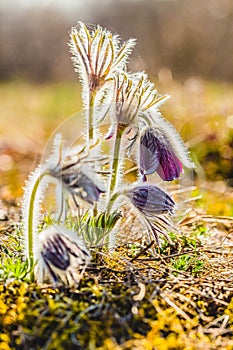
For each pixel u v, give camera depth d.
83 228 0.67
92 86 0.66
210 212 0.90
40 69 2.89
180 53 2.38
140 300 0.64
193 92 1.52
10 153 1.28
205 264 0.72
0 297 0.63
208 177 1.10
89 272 0.67
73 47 0.66
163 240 0.74
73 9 2.74
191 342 0.61
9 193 0.98
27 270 0.65
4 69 2.96
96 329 0.61
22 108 2.01
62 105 1.96
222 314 0.65
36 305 0.62
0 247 0.73
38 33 2.89
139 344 0.60
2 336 0.60
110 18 2.56
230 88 1.97
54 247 0.63
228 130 1.20
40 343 0.60
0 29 2.98
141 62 1.50
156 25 2.43
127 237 0.76
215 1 2.39
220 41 2.38
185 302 0.65
